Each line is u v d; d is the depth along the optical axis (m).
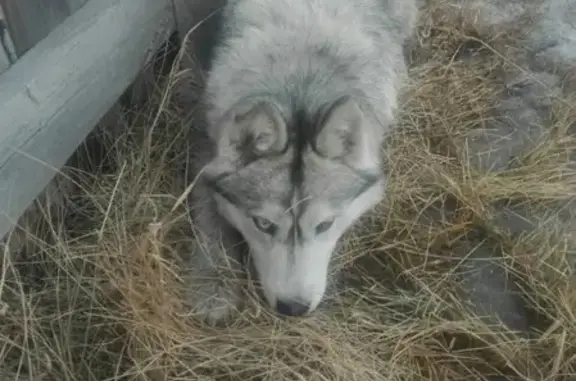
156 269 1.39
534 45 1.83
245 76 1.41
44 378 1.32
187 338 1.35
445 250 1.50
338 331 1.38
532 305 1.44
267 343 1.35
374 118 1.44
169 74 1.61
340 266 1.46
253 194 1.32
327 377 1.33
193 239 1.45
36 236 1.42
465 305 1.44
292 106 1.35
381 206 1.53
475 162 1.63
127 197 1.49
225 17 1.55
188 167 1.50
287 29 1.45
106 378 1.33
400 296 1.43
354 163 1.33
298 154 1.31
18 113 1.31
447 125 1.68
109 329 1.36
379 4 1.59
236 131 1.31
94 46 1.44
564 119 1.67
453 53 1.81
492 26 1.86
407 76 1.72
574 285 1.44
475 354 1.38
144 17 1.56
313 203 1.32
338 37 1.45
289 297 1.33
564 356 1.37
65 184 1.49
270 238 1.34
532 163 1.62
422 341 1.38
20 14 1.34
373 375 1.33
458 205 1.55
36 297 1.39
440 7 1.87
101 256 1.40
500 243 1.50
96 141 1.56
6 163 1.30
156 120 1.53
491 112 1.72
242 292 1.41
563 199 1.57
